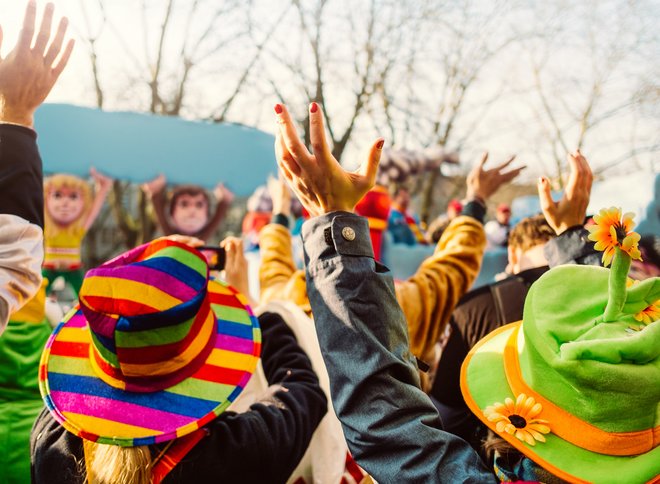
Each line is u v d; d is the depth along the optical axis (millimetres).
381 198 2592
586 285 1147
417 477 1095
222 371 1324
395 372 1174
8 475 1986
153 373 1229
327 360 1178
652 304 1123
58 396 1262
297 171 1247
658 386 1030
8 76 1462
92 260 12234
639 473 1061
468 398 1253
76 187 4086
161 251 1268
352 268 1191
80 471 1242
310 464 1510
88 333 1358
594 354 1029
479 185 2283
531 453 1123
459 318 2008
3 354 2111
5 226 1410
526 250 2273
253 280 3959
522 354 1231
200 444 1254
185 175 4156
